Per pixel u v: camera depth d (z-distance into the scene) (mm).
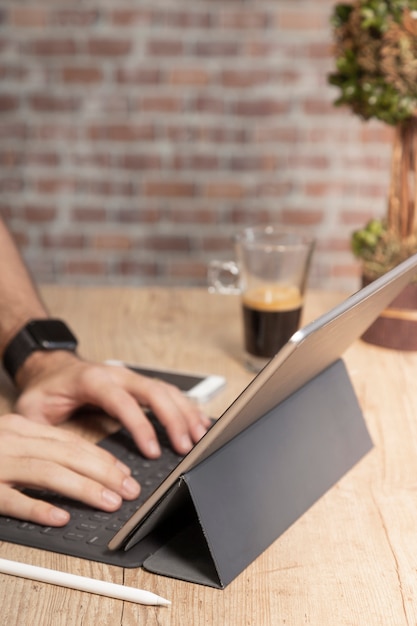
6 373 1294
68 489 880
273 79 3002
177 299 1629
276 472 867
